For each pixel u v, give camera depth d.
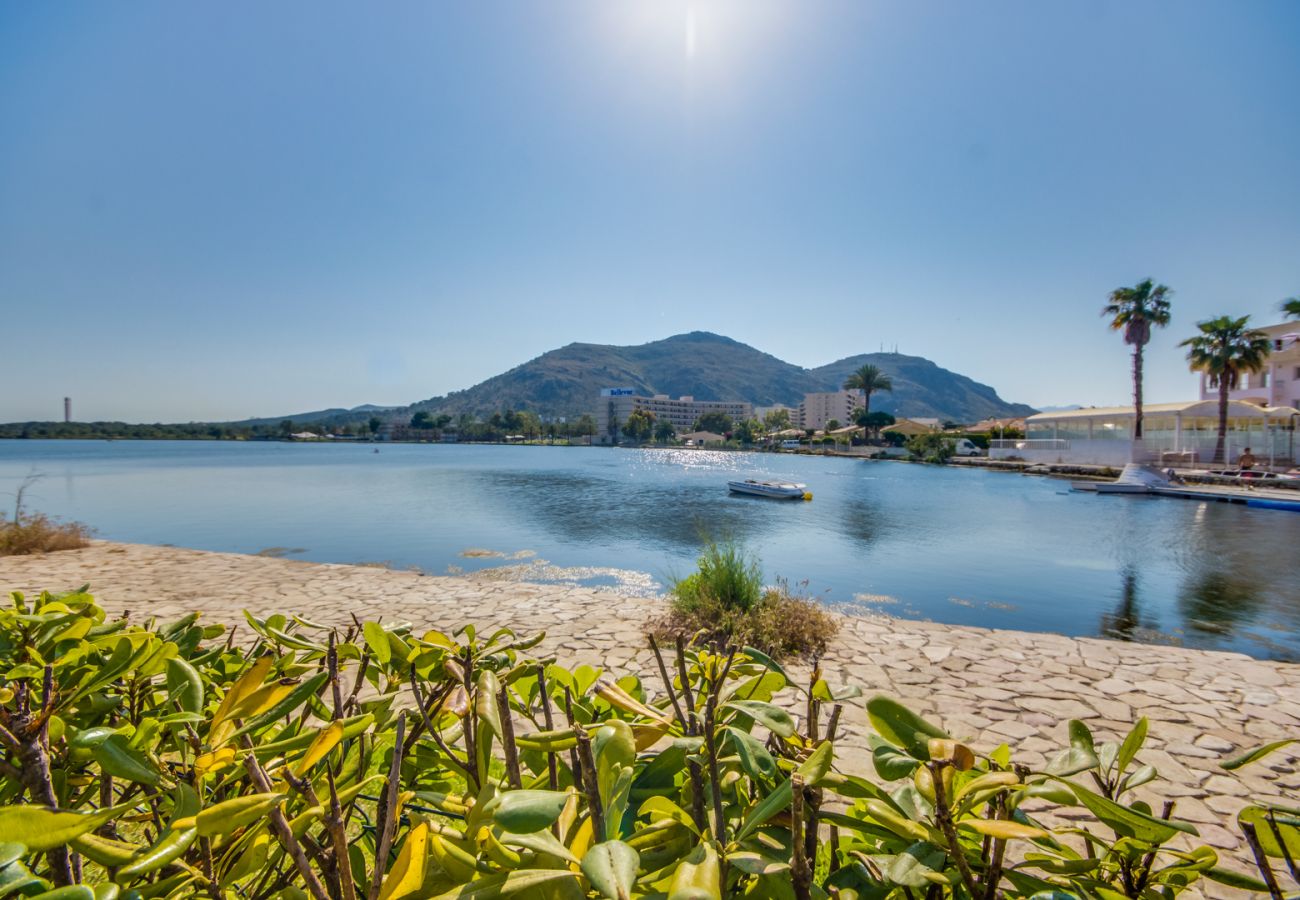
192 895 0.74
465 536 19.06
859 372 102.25
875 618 7.78
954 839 0.70
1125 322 39.25
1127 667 5.93
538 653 6.12
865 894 0.79
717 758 0.94
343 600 8.48
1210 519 21.69
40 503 28.03
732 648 1.13
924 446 64.06
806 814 0.79
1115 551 16.25
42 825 0.57
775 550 16.59
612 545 17.47
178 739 0.93
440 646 1.12
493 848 0.66
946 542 17.86
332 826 0.67
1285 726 4.65
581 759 0.73
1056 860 0.74
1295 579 12.95
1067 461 47.06
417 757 1.11
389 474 47.50
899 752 0.82
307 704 1.19
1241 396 45.03
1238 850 3.16
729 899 0.74
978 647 6.53
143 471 50.91
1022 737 4.47
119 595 8.73
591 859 0.59
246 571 10.70
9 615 1.00
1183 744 4.35
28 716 0.80
